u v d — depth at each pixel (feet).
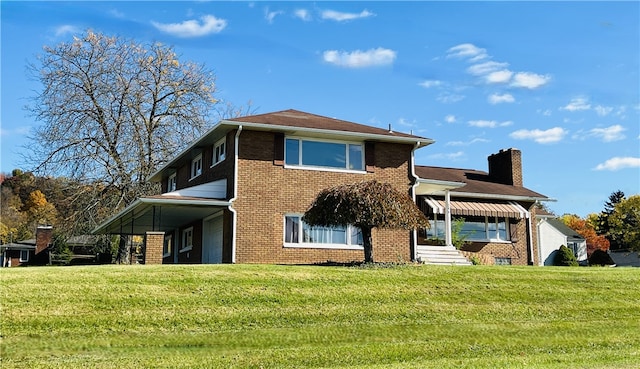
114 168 128.98
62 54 128.06
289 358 38.24
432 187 94.73
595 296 57.11
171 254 118.83
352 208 64.54
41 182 129.70
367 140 87.04
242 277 54.85
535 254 117.29
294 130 81.87
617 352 41.98
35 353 37.42
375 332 44.78
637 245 208.33
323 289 53.26
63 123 124.88
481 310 51.21
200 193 82.33
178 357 37.73
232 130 82.53
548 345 43.73
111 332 41.55
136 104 133.08
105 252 158.92
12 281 49.78
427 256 89.66
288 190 82.33
